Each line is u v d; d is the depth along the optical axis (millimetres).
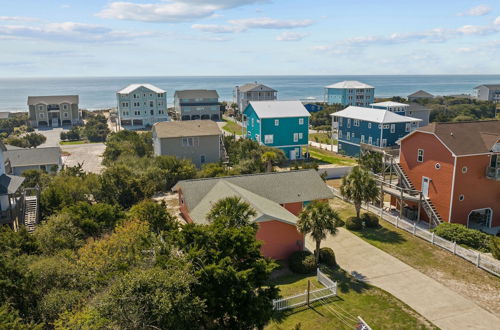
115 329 11703
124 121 104812
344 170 47469
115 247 18500
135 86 106875
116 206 28109
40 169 52125
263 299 15352
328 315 18656
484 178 30781
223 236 15609
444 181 30578
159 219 25172
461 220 30828
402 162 34938
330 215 22484
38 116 108688
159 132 53250
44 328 13844
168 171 42875
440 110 107750
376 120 56156
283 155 56250
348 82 125688
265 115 59312
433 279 22297
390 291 20953
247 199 25469
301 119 60688
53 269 16000
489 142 30375
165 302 11953
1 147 31250
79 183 35875
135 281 12336
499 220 32031
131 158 48844
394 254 25781
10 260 15320
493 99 143500
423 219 32750
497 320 18188
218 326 14945
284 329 17469
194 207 27453
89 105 196500
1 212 26609
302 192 30250
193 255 14438
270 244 24344
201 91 115625
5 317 12156
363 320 17578
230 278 14273
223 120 112125
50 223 23172
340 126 64562
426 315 18609
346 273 23141
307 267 22906
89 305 13383
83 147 78062
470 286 21469
